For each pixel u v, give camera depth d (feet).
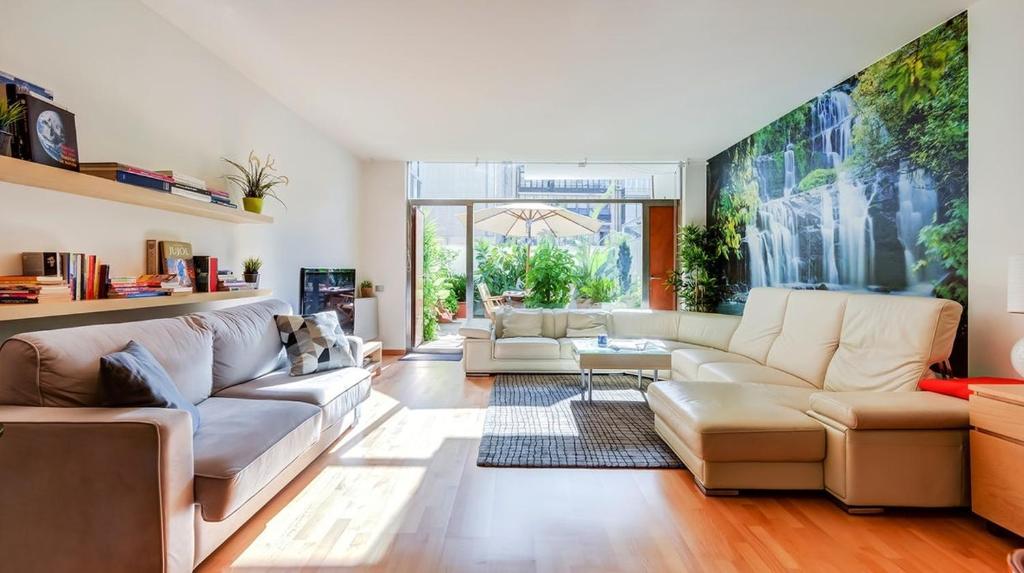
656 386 10.02
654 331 17.92
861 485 7.09
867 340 9.58
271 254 13.20
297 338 10.45
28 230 6.82
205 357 8.32
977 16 8.50
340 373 10.35
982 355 8.50
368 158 20.22
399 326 20.75
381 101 13.48
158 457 5.08
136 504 5.07
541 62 10.94
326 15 8.99
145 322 7.72
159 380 6.23
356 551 6.12
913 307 8.75
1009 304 6.94
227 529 6.22
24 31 6.66
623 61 10.88
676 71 11.42
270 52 10.55
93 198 7.82
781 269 14.80
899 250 10.27
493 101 13.42
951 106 9.05
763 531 6.68
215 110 10.77
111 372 5.60
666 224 21.40
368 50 10.40
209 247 10.62
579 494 7.80
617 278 21.89
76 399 5.86
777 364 12.14
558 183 21.84
